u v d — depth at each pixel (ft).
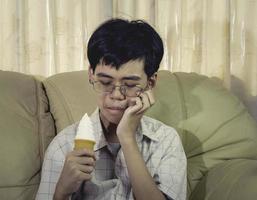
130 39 3.56
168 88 5.12
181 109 5.01
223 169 4.64
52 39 5.65
